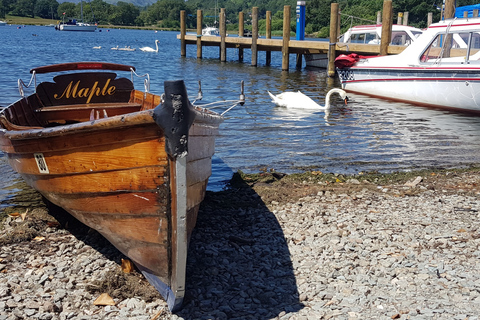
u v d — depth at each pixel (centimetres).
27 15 18675
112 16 17038
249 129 1239
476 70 1452
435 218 659
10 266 505
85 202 498
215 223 646
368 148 1085
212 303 448
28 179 606
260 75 2530
